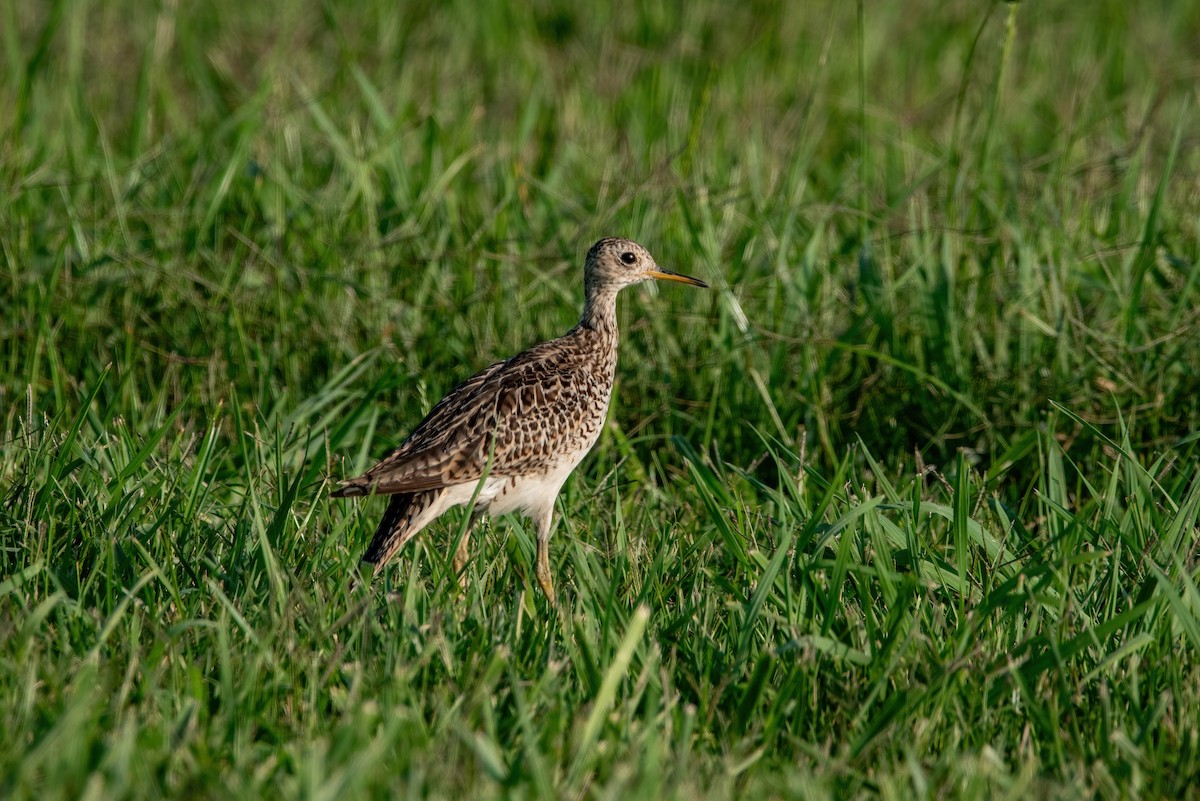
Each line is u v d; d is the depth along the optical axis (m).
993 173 15.47
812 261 12.88
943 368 12.16
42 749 6.11
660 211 14.09
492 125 17.70
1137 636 7.64
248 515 9.20
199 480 9.48
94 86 18.70
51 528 8.79
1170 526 8.77
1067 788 6.66
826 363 12.16
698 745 7.20
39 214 14.22
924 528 9.86
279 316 12.61
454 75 19.16
